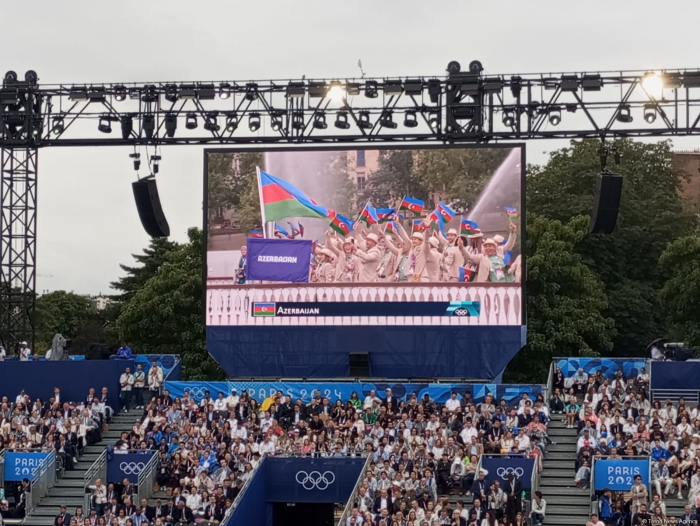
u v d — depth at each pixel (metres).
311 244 42.75
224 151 43.19
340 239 42.59
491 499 35.56
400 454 38.22
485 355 41.75
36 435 41.03
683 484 36.16
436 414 40.16
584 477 37.00
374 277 42.41
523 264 41.44
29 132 43.09
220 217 43.25
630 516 35.22
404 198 42.28
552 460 38.84
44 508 38.91
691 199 89.12
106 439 42.28
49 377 44.09
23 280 44.66
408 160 42.25
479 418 39.66
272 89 41.88
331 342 42.53
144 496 38.62
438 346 42.00
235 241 43.12
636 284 70.81
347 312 42.50
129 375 44.22
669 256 63.56
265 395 42.44
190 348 65.00
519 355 60.88
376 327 42.34
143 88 42.38
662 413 39.25
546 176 75.88
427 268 42.12
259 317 42.94
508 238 41.62
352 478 39.12
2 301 45.03
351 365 42.19
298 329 42.75
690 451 36.53
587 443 38.06
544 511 35.97
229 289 43.12
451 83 41.25
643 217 72.94
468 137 41.44
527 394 40.94
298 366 42.72
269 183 42.97
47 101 43.19
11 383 44.06
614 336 68.44
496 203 41.66
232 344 43.03
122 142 42.69
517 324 41.53
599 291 63.97
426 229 42.16
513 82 40.81
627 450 36.88
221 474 38.91
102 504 37.94
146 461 39.88
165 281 65.69
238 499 37.16
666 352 42.97
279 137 42.19
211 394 42.94
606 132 40.28
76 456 40.91
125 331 66.94
